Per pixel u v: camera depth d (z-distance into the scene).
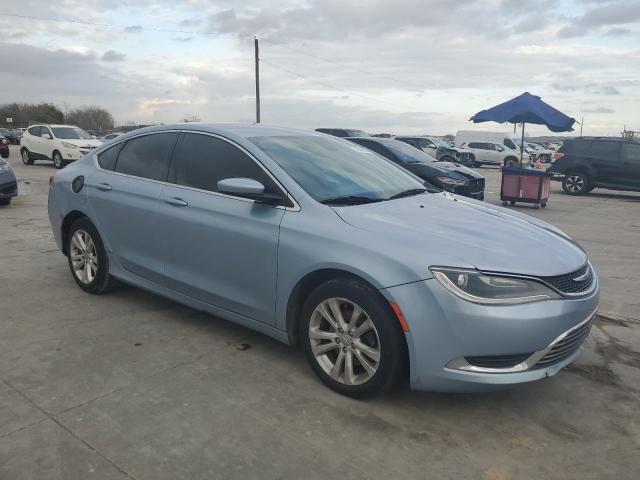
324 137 4.56
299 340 3.58
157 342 3.98
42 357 3.69
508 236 3.27
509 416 3.12
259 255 3.50
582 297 3.08
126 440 2.78
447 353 2.85
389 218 3.31
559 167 16.92
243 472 2.56
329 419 3.02
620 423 3.08
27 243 6.99
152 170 4.39
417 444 2.82
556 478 2.59
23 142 21.11
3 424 2.89
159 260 4.23
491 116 14.00
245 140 3.90
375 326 3.02
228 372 3.54
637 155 15.71
